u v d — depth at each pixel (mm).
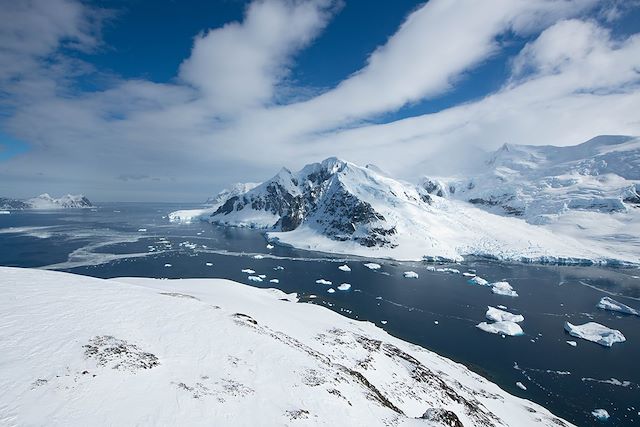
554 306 108625
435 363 60625
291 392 24984
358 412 25781
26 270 41750
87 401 18531
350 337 52938
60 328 26344
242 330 34031
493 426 39438
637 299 119312
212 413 19969
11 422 15906
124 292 38594
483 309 103375
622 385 62500
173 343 28172
